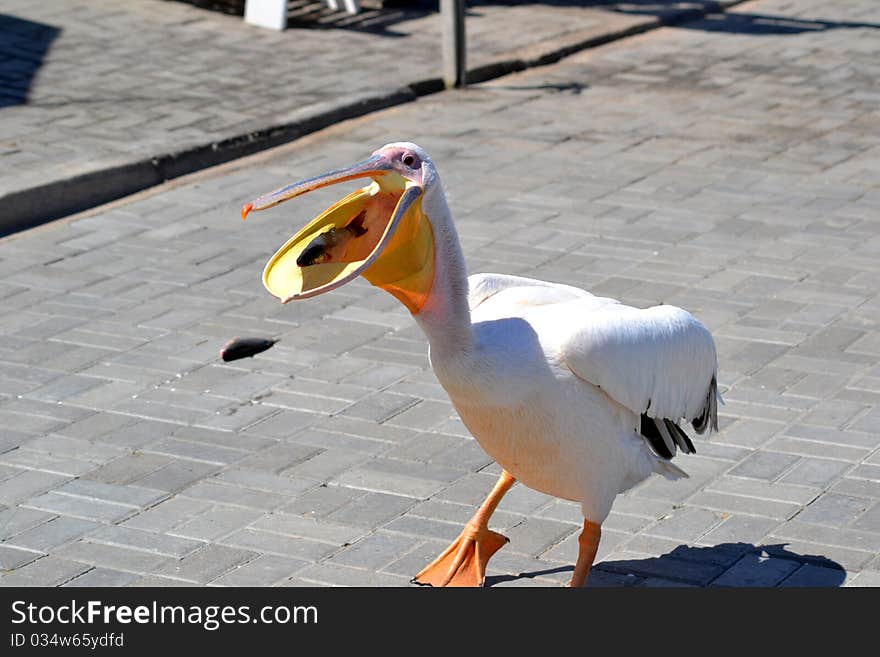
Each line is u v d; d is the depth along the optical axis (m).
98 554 5.57
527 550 5.59
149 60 13.23
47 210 9.78
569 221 9.52
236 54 13.59
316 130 11.76
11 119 11.34
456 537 5.69
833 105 12.49
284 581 5.37
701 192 10.12
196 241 9.30
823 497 5.91
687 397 5.19
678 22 15.85
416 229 4.60
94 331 7.82
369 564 5.49
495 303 5.14
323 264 4.47
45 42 13.62
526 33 14.87
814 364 7.20
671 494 5.98
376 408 6.86
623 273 8.55
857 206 9.78
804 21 15.95
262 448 6.46
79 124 11.28
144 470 6.25
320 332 7.80
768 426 6.55
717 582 5.30
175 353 7.52
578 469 4.99
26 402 6.93
